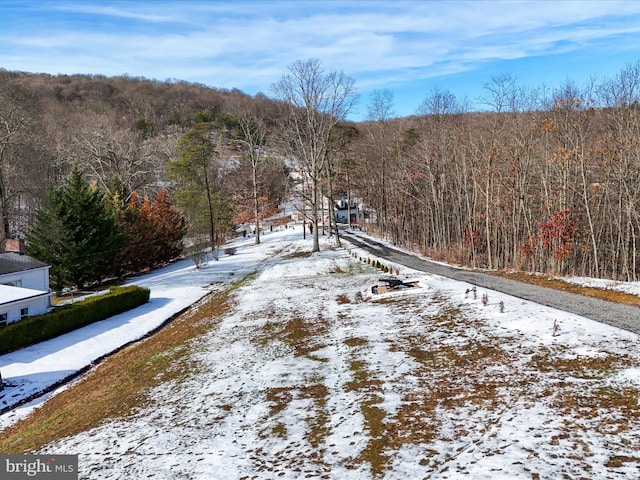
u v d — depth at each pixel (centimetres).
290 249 4869
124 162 6000
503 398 1104
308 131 4362
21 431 1470
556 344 1409
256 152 6612
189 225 5869
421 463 865
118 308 2983
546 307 1847
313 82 4184
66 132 6869
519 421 983
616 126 3412
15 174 4297
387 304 2242
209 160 6222
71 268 3503
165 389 1509
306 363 1544
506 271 2984
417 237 5616
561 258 3209
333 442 991
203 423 1176
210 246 5694
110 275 4034
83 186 3734
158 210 5038
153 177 7025
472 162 4412
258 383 1412
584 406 1016
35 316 2480
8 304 2406
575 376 1173
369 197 7012
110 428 1249
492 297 2106
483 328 1664
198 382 1515
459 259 3912
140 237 4331
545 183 3441
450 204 4966
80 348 2320
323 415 1133
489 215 3912
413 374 1328
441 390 1197
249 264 4362
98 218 3694
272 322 2191
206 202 5906
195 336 2175
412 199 5503
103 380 1808
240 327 2183
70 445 1174
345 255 4153
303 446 990
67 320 2592
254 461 952
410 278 2809
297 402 1232
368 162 6319
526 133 3741
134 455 1045
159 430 1173
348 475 854
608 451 834
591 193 3488
